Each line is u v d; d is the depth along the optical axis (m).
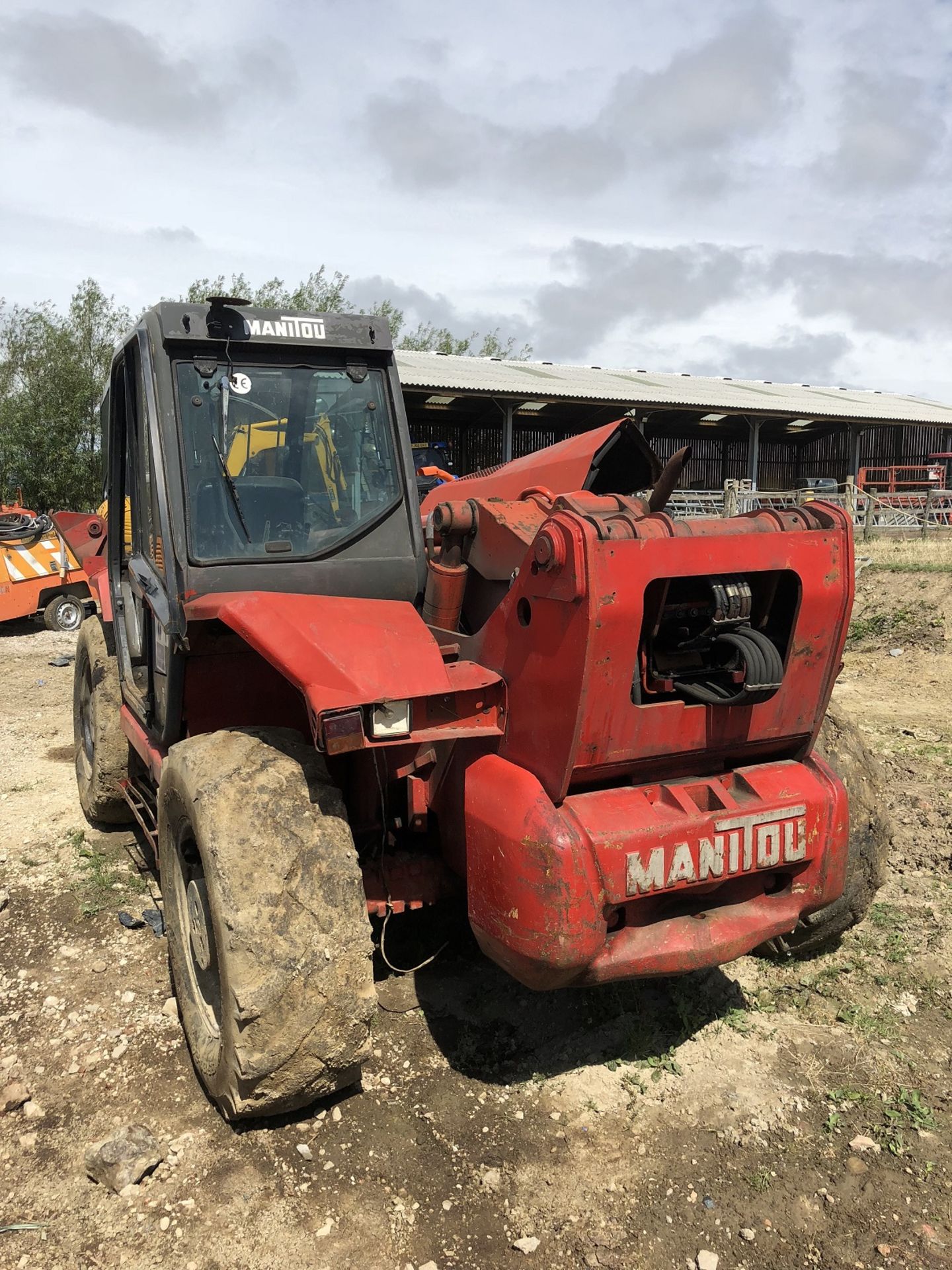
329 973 2.42
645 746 2.53
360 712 2.37
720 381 32.62
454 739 2.56
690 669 2.66
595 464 3.28
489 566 3.02
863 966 3.51
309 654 2.47
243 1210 2.35
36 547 12.03
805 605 2.60
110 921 3.93
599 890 2.41
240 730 2.83
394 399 3.36
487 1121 2.68
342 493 3.27
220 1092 2.58
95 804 4.76
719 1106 2.75
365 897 2.81
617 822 2.46
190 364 3.10
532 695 2.50
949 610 9.60
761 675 2.46
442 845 2.98
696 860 2.51
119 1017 3.21
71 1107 2.76
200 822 2.53
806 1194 2.42
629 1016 3.19
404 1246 2.25
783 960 3.55
